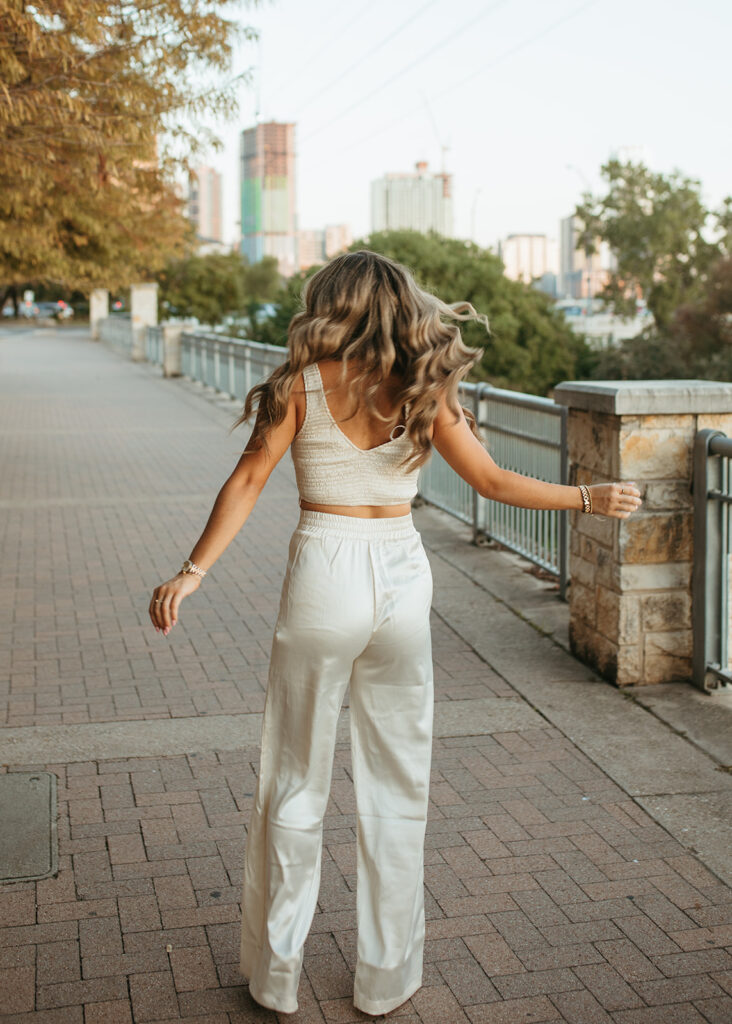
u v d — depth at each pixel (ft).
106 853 11.31
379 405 8.00
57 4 22.61
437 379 7.84
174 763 13.61
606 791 12.85
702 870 11.03
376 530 8.26
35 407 60.59
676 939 9.81
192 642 18.83
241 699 15.97
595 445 16.48
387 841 8.65
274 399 7.98
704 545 15.78
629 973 9.31
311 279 8.11
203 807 12.39
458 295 162.20
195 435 48.21
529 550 23.22
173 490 34.12
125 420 54.24
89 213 40.86
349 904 10.39
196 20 25.57
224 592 22.18
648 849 11.46
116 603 21.33
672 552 16.08
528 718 15.15
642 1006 8.87
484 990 9.09
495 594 21.62
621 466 15.69
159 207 42.93
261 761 8.61
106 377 83.76
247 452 8.20
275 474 36.86
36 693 16.15
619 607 16.06
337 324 7.80
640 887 10.69
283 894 8.53
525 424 22.71
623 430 15.64
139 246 45.96
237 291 171.83
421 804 8.75
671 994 9.02
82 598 21.67
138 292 105.40
